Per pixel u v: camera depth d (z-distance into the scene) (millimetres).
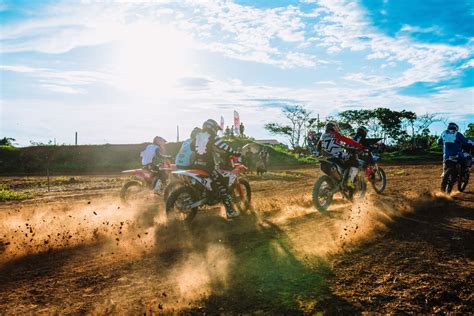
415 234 5691
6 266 4617
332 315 3213
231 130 37562
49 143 36375
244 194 8227
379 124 72125
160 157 9375
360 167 8516
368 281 3920
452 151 9703
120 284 3973
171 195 6625
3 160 32719
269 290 3729
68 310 3377
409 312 3262
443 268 4273
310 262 4504
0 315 3311
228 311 3303
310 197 9742
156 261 4707
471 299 3502
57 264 4668
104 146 36500
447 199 8977
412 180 13977
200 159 7035
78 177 22797
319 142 8227
